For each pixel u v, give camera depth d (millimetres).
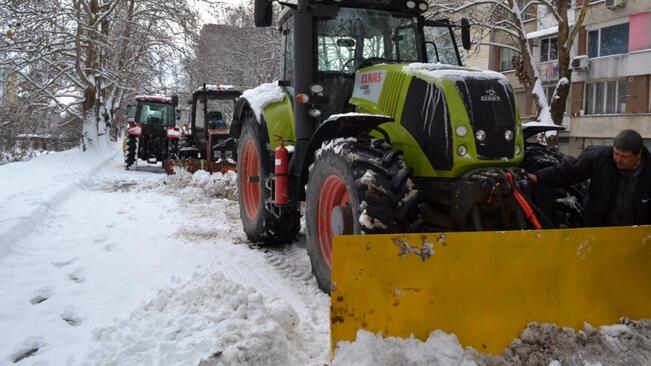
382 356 2717
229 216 7730
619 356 2918
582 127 22891
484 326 2945
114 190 10945
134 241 6137
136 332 3391
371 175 3672
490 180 3471
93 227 6938
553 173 3816
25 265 5168
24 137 24656
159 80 22406
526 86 18953
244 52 29344
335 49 5094
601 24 21922
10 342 3482
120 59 22172
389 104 4285
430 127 3881
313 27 5035
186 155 14625
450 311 2918
